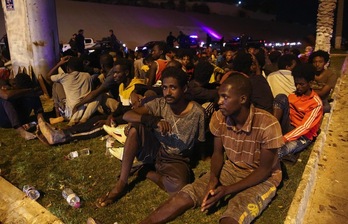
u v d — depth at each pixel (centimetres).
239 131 270
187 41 2192
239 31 4475
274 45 3166
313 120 397
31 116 571
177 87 302
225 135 284
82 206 317
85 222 293
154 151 336
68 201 318
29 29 645
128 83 480
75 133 459
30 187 338
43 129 448
